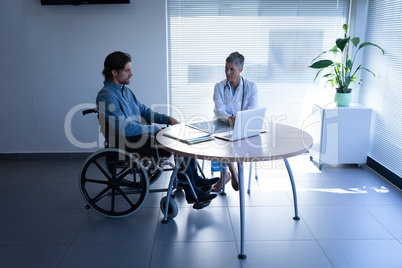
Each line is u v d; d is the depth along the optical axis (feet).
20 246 7.43
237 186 9.32
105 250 7.29
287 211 8.89
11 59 12.05
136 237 7.77
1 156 12.92
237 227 8.16
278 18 12.23
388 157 10.90
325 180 10.92
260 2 12.08
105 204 9.40
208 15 12.17
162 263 6.85
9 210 9.07
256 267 6.71
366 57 12.12
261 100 12.94
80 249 7.34
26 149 12.93
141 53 12.12
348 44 12.35
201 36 12.33
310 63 12.62
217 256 7.07
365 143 11.57
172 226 8.23
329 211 8.88
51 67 12.15
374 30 11.52
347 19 12.35
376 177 11.12
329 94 12.84
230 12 12.15
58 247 7.41
